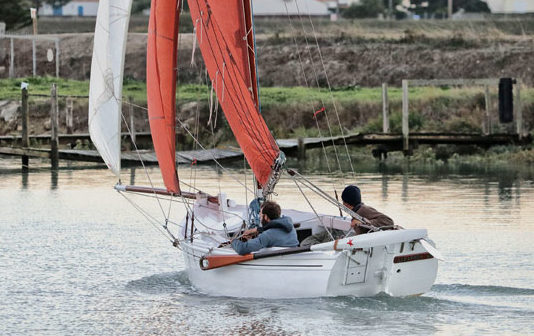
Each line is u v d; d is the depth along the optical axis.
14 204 80.06
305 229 49.28
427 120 148.62
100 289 47.12
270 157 46.78
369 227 42.00
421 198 82.56
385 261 40.75
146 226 67.94
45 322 40.91
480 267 51.03
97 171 112.25
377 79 180.88
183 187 91.44
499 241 59.38
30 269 52.28
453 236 61.34
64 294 46.16
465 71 178.75
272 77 183.75
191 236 46.22
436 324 38.62
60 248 58.59
